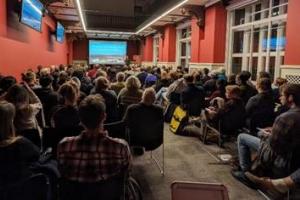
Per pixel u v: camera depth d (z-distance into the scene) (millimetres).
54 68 8367
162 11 10320
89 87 5703
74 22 13867
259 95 3922
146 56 19172
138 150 3932
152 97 3383
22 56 6930
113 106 4250
